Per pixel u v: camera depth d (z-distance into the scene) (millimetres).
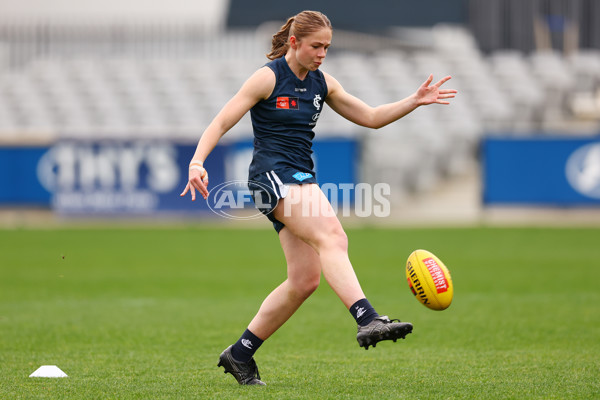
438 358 21719
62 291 37156
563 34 100562
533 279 39906
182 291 37094
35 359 21859
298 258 17188
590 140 69125
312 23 16562
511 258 48812
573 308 30969
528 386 17531
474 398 16281
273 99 16891
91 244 58500
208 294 36094
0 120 89188
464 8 114562
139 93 92312
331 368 20391
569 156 69625
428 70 91812
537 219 73625
